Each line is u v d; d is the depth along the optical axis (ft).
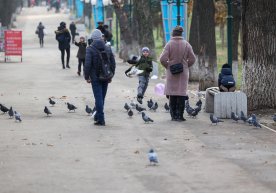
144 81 121.80
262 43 109.70
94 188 59.62
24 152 77.10
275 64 110.01
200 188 59.41
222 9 336.49
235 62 169.89
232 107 104.94
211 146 80.74
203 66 148.97
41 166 69.26
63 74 202.08
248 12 110.83
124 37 265.75
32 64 250.98
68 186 60.44
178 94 101.76
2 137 87.97
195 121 102.53
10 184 61.21
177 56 102.22
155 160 69.21
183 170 67.05
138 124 99.71
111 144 82.38
